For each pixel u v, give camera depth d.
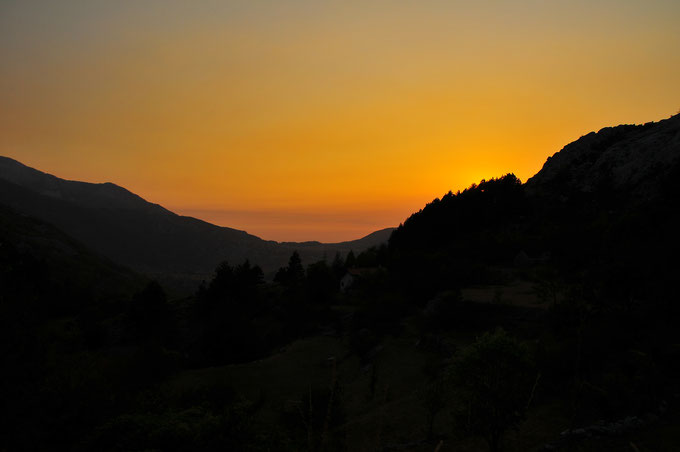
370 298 71.25
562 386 23.73
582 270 39.66
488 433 17.47
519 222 109.38
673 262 28.50
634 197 95.25
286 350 58.91
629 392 19.73
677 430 17.08
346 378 44.53
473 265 70.94
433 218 120.00
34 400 14.38
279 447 12.73
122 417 12.62
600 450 16.59
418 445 23.66
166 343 77.06
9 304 15.84
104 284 171.38
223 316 67.38
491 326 44.47
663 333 25.47
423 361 42.88
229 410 13.02
